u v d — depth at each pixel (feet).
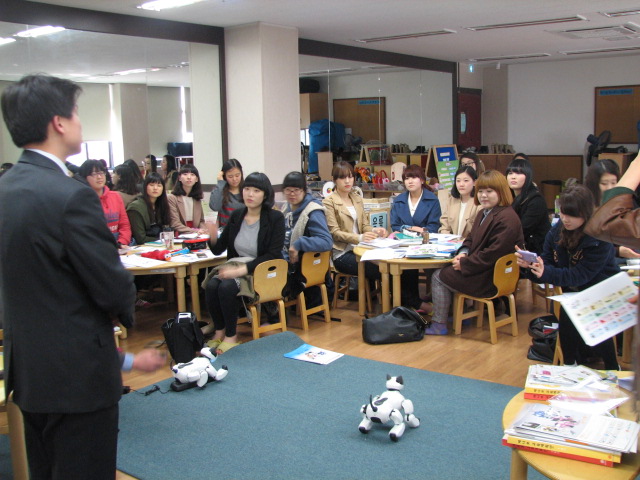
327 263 16.47
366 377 12.59
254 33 22.65
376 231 17.72
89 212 5.51
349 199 18.19
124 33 20.53
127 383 12.56
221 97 23.65
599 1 20.47
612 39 29.68
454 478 8.66
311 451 9.55
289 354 13.93
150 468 9.15
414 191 18.45
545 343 13.21
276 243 14.88
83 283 5.58
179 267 14.97
